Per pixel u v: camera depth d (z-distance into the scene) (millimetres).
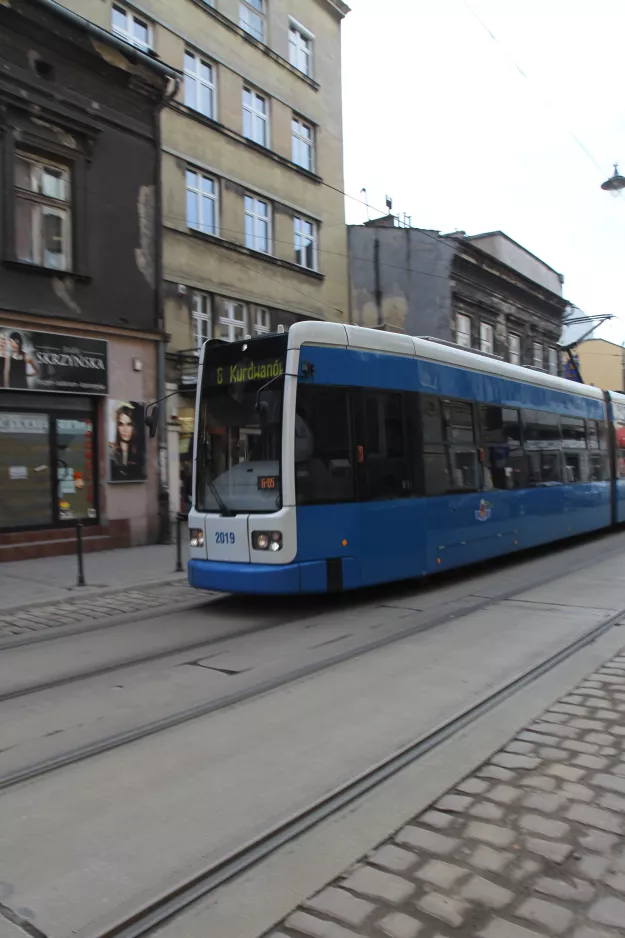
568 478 13719
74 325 13492
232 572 8070
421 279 26531
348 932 2574
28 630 7977
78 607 9188
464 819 3387
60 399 13539
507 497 11344
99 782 3934
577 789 3664
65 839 3309
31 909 2771
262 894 2838
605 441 15773
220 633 7516
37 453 13156
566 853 3057
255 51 20484
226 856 3115
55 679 5988
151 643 7176
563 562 12188
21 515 12914
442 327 26250
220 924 2662
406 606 8672
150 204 15109
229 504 8305
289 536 7844
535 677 5695
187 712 5051
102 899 2828
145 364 14930
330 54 23688
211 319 18938
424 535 9359
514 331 31453
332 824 3391
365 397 8680
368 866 3006
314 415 8164
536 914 2645
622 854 3047
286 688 5551
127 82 14508
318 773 3982
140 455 14766
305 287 22047
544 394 13016
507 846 3127
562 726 4582
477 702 5074
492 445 11094
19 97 12664
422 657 6340
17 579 10906
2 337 12391
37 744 4535
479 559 10531
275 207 21047
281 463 7910
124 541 14438
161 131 17000
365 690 5445
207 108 19172
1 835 3359
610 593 9148
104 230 14172
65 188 13719
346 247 24141
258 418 8125
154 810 3584
